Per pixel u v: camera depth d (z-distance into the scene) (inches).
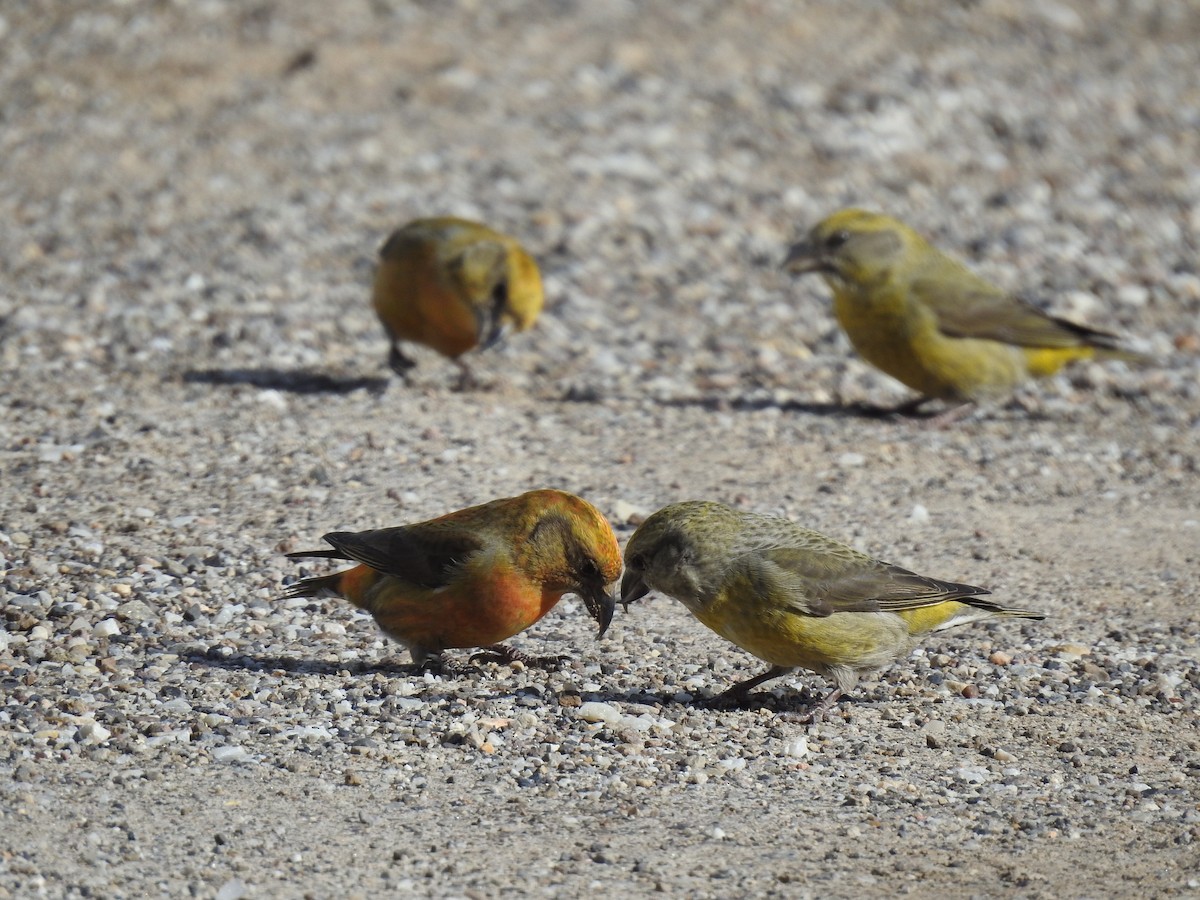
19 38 1060.5
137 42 1056.2
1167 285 815.1
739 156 951.6
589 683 385.4
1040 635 428.8
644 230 845.2
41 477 507.2
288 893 273.7
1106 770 346.0
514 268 613.0
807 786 331.6
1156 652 418.3
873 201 913.5
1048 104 1069.1
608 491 526.0
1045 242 866.1
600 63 1069.1
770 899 279.0
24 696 351.9
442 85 1020.5
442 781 323.6
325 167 907.4
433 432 569.0
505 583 360.2
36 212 839.7
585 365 682.8
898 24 1185.4
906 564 477.4
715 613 367.6
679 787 327.6
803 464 566.6
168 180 884.0
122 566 435.2
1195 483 569.0
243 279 759.7
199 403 596.4
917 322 608.7
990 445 602.9
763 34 1135.6
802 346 724.0
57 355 653.3
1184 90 1124.5
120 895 270.1
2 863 277.6
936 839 307.4
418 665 380.8
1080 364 710.5
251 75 1023.0
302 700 360.5
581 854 293.6
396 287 610.5
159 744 331.6
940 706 381.4
